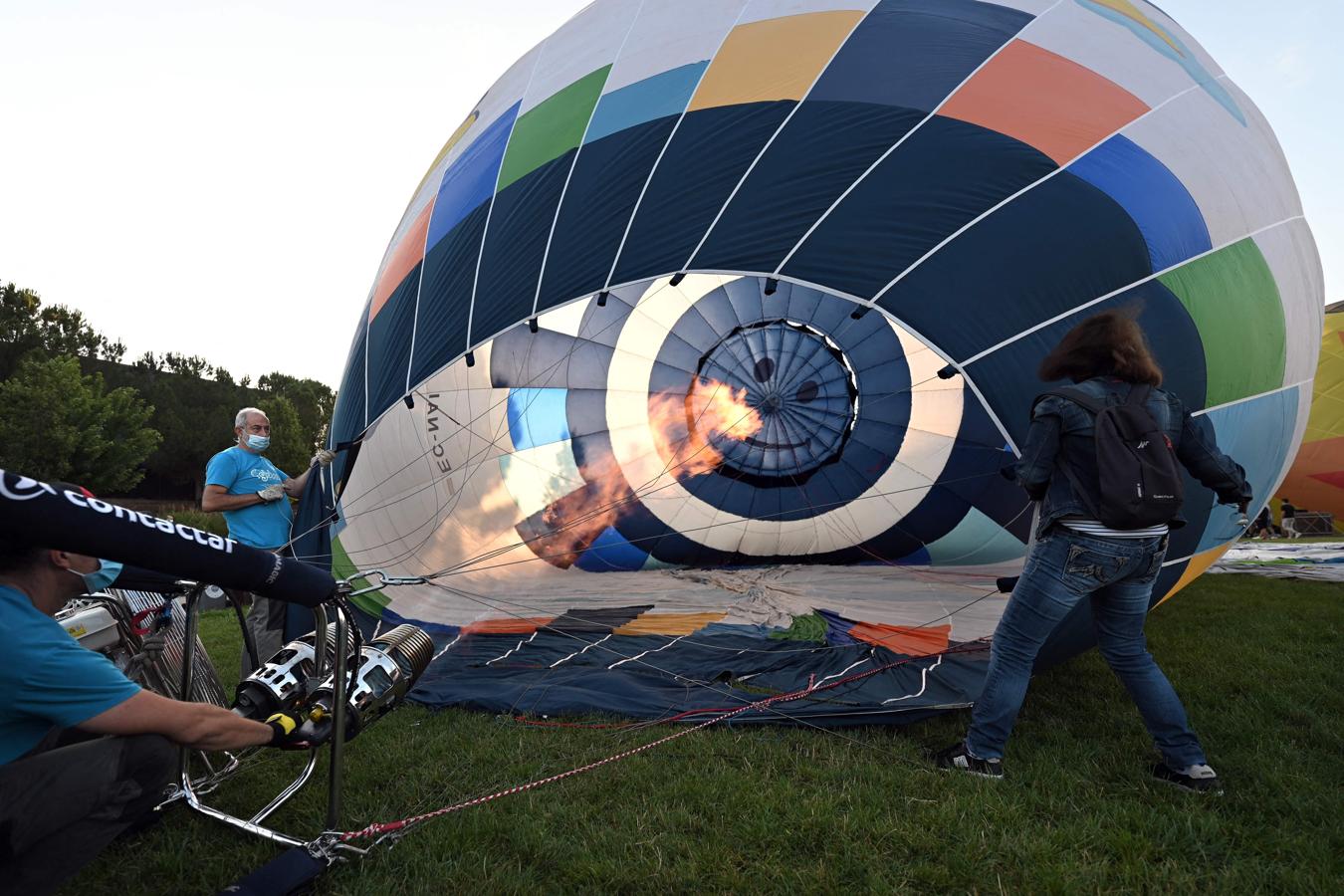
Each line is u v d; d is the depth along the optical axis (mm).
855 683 3695
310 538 4465
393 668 2383
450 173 5477
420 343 4375
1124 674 2717
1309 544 11211
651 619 5148
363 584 5129
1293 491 14555
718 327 7348
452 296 4355
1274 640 4699
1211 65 5031
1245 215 4031
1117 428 2512
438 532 6188
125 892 2084
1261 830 2293
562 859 2207
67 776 1698
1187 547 3736
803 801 2510
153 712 1693
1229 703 3477
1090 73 4137
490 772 2850
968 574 6301
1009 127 3770
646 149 4152
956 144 3711
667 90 4461
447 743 3162
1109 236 3492
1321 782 2607
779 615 5074
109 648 2580
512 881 2094
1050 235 3447
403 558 5727
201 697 2846
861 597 5520
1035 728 3213
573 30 5879
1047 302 3328
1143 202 3646
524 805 2555
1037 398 2697
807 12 4641
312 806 2553
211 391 40375
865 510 7262
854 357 7203
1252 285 3875
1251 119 4793
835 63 4191
